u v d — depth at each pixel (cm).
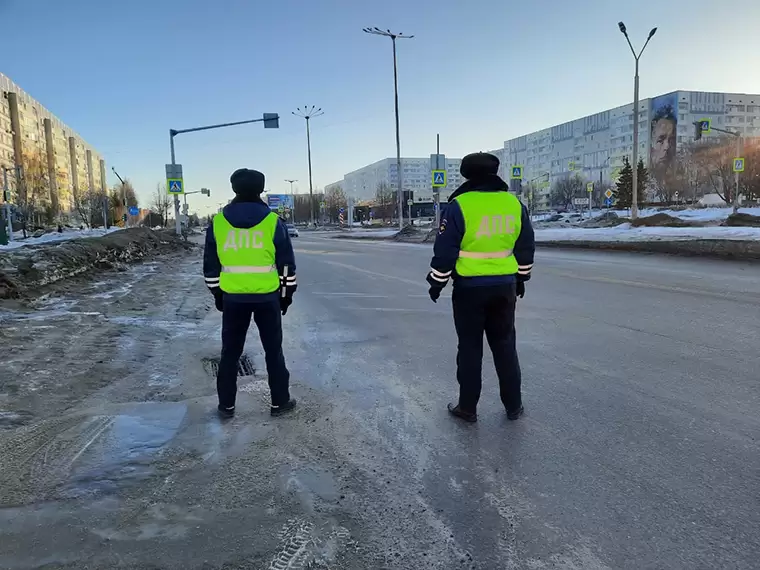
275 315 386
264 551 229
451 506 264
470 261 362
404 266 1510
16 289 875
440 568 219
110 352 557
